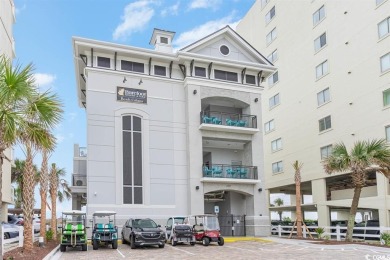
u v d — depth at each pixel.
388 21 33.97
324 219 40.34
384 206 32.69
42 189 25.72
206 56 32.91
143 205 29.81
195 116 32.34
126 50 30.95
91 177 28.86
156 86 32.19
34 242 25.52
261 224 32.66
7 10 38.41
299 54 47.06
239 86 34.38
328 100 41.38
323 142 41.62
